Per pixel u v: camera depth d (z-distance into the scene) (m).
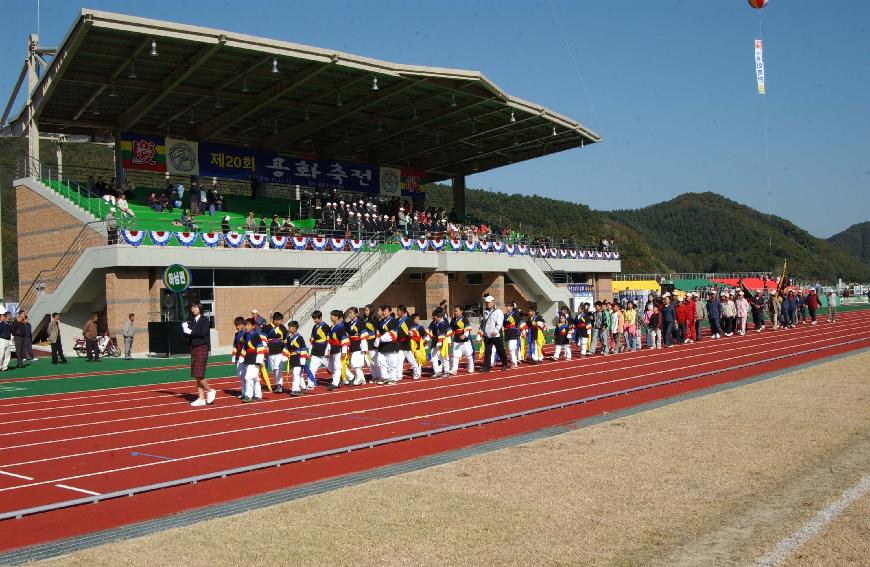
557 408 15.52
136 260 31.22
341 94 38.59
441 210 50.88
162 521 8.23
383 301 43.84
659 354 28.70
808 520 7.30
